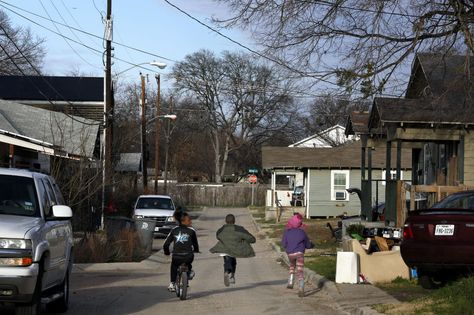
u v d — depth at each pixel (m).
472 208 11.80
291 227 13.78
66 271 11.11
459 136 18.22
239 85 55.78
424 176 23.38
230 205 65.44
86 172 23.47
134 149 66.31
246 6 11.45
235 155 77.25
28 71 48.81
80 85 41.59
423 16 11.04
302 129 68.81
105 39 27.69
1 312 10.34
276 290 14.48
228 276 13.65
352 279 14.16
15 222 9.05
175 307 11.79
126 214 35.62
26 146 21.33
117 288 14.70
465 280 10.52
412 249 11.23
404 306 10.49
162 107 72.75
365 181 22.00
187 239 12.82
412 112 17.45
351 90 11.54
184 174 79.94
